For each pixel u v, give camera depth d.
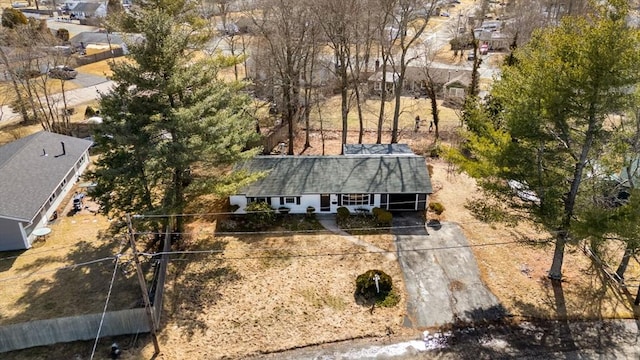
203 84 25.66
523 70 22.42
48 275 24.19
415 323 21.44
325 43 40.59
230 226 28.69
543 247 24.47
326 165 31.47
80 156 34.56
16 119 47.94
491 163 21.94
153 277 23.70
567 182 22.61
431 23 96.44
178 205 24.45
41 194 28.16
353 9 35.06
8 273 24.25
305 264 25.41
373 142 42.12
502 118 23.52
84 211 30.80
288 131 41.97
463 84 52.88
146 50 22.67
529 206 22.16
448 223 29.36
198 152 23.95
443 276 24.44
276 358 19.58
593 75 18.14
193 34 30.25
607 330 21.00
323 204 30.23
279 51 37.94
